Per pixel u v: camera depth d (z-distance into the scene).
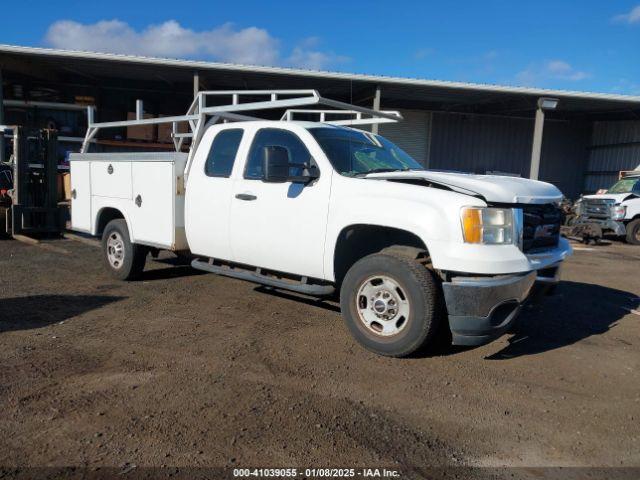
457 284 4.08
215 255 5.87
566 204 17.50
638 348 5.04
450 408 3.64
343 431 3.27
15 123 20.03
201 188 5.87
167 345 4.70
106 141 18.58
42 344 4.64
